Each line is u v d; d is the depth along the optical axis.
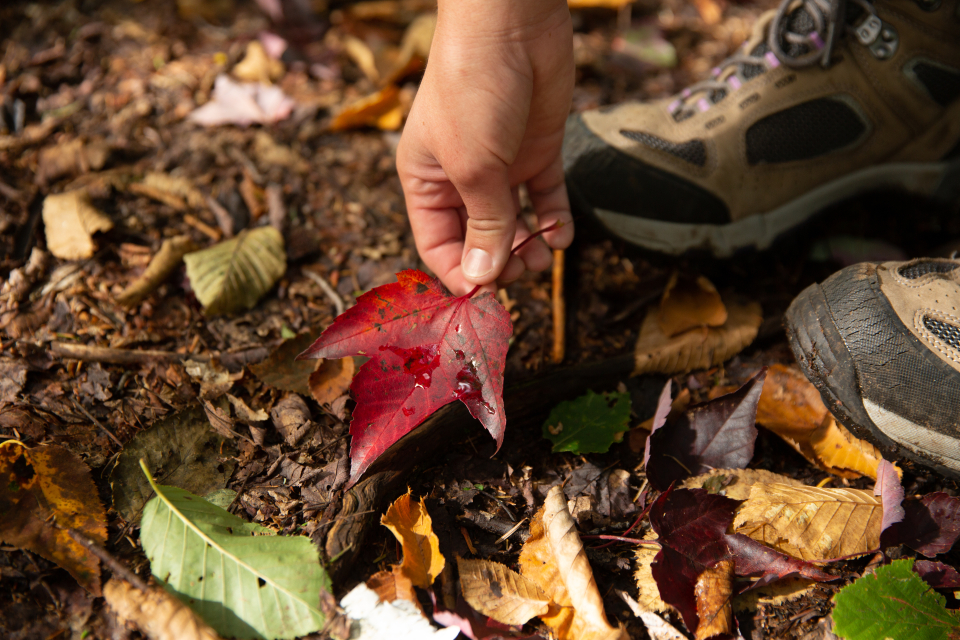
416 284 0.42
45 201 0.56
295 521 0.44
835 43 0.51
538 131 0.46
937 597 0.40
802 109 0.52
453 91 0.41
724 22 0.83
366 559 0.42
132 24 0.75
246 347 0.51
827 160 0.54
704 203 0.54
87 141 0.62
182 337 0.52
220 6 0.79
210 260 0.54
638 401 0.50
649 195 0.54
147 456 0.45
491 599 0.41
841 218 0.60
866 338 0.44
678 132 0.53
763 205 0.55
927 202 0.57
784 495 0.44
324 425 0.47
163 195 0.59
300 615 0.40
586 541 0.43
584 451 0.46
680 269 0.57
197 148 0.63
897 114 0.53
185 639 0.39
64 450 0.44
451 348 0.42
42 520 0.42
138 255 0.56
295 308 0.54
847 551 0.43
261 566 0.40
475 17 0.40
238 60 0.72
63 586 0.41
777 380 0.49
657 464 0.46
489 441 0.47
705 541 0.42
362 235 0.58
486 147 0.41
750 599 0.42
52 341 0.50
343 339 0.41
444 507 0.44
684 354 0.51
